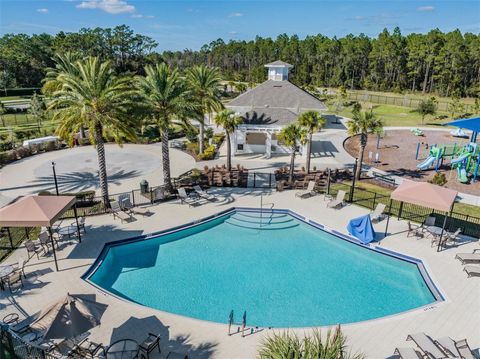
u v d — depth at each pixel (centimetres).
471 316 1714
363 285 2064
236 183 3356
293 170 3544
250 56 16275
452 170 3944
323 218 2745
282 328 1650
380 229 2567
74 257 2183
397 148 4900
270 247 2459
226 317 1794
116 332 1593
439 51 10900
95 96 2562
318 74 12962
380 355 1486
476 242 2384
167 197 3075
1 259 2152
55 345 1445
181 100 2888
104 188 2806
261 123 4244
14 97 10094
